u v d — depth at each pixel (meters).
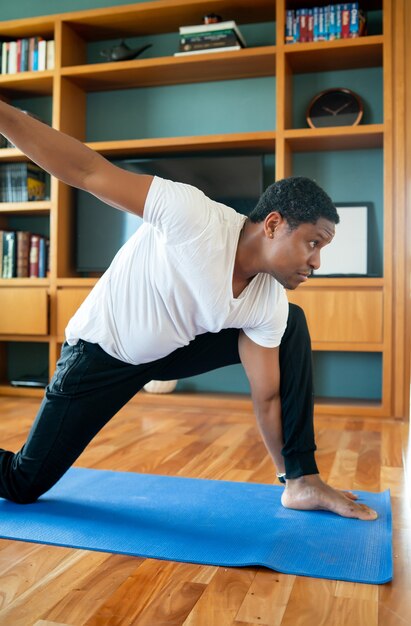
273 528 1.54
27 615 1.10
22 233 3.95
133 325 1.54
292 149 3.72
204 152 3.87
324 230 1.30
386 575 1.26
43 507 1.71
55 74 3.85
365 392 3.69
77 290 3.75
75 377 1.61
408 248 3.26
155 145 3.69
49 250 3.97
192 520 1.60
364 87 3.71
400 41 3.30
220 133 3.93
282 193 1.31
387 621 1.09
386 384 3.27
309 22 3.49
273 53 3.49
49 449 1.65
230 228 1.38
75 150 1.30
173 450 2.46
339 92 3.63
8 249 3.96
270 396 1.68
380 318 3.28
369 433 2.89
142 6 3.67
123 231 3.92
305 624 1.07
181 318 1.52
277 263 1.34
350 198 3.72
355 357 3.70
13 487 1.70
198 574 1.28
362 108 3.58
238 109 3.91
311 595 1.19
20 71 3.99
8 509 1.69
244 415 3.34
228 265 1.38
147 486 1.93
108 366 1.62
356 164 3.71
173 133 4.01
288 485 1.72
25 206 3.92
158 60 3.66
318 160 3.76
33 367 4.24
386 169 3.29
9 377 4.27
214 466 2.21
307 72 3.77
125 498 1.80
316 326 3.35
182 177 3.83
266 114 3.87
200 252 1.35
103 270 3.95
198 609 1.13
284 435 1.70
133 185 1.33
